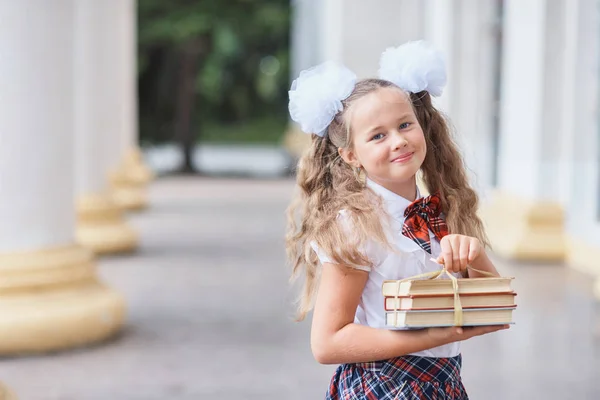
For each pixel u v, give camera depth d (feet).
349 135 8.87
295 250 9.48
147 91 111.55
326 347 8.37
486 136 45.06
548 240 36.63
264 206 65.21
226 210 62.34
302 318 9.43
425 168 9.73
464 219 9.52
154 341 24.70
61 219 24.20
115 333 25.36
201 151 139.54
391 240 8.64
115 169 53.47
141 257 40.93
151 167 102.32
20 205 23.32
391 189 9.00
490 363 22.43
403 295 7.84
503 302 7.89
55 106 23.73
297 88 9.14
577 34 34.78
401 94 8.87
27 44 23.00
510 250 36.86
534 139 36.91
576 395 19.69
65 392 19.90
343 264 8.45
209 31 93.35
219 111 134.92
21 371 21.59
